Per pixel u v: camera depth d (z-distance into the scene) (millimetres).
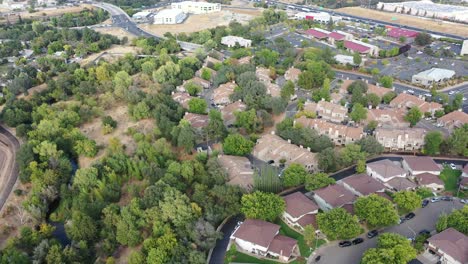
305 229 137500
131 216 146250
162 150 192375
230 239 143000
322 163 179125
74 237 145000
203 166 177500
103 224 150250
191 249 133375
